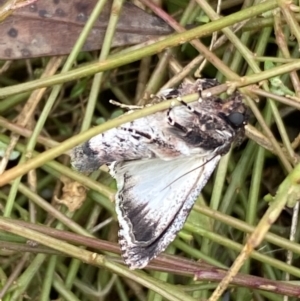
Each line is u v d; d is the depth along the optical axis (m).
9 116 0.18
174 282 0.17
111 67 0.14
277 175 0.18
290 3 0.14
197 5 0.16
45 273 0.16
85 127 0.16
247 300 0.16
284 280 0.16
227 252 0.17
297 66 0.13
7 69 0.17
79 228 0.15
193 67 0.16
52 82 0.15
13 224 0.14
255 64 0.15
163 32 0.16
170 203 0.13
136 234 0.13
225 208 0.16
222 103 0.13
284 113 0.17
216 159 0.13
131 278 0.14
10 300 0.15
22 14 0.16
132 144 0.13
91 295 0.17
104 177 0.16
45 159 0.12
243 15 0.14
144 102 0.16
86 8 0.16
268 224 0.11
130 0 0.17
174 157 0.13
